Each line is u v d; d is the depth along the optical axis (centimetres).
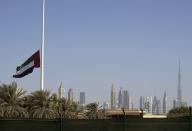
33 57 4788
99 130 2061
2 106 5606
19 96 5850
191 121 2075
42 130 2056
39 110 5772
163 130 2072
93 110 7319
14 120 2055
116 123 2069
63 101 6250
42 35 4438
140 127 2069
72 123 2059
